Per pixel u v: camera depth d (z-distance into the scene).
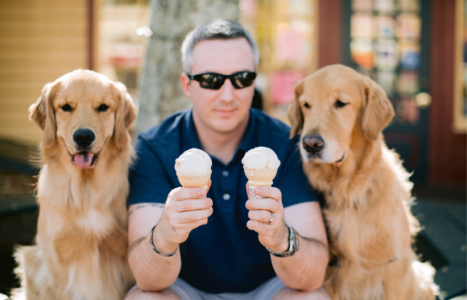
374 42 6.72
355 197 2.20
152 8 3.53
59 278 2.13
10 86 7.13
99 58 7.03
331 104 2.23
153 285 1.79
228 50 2.09
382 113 2.30
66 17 6.96
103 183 2.16
